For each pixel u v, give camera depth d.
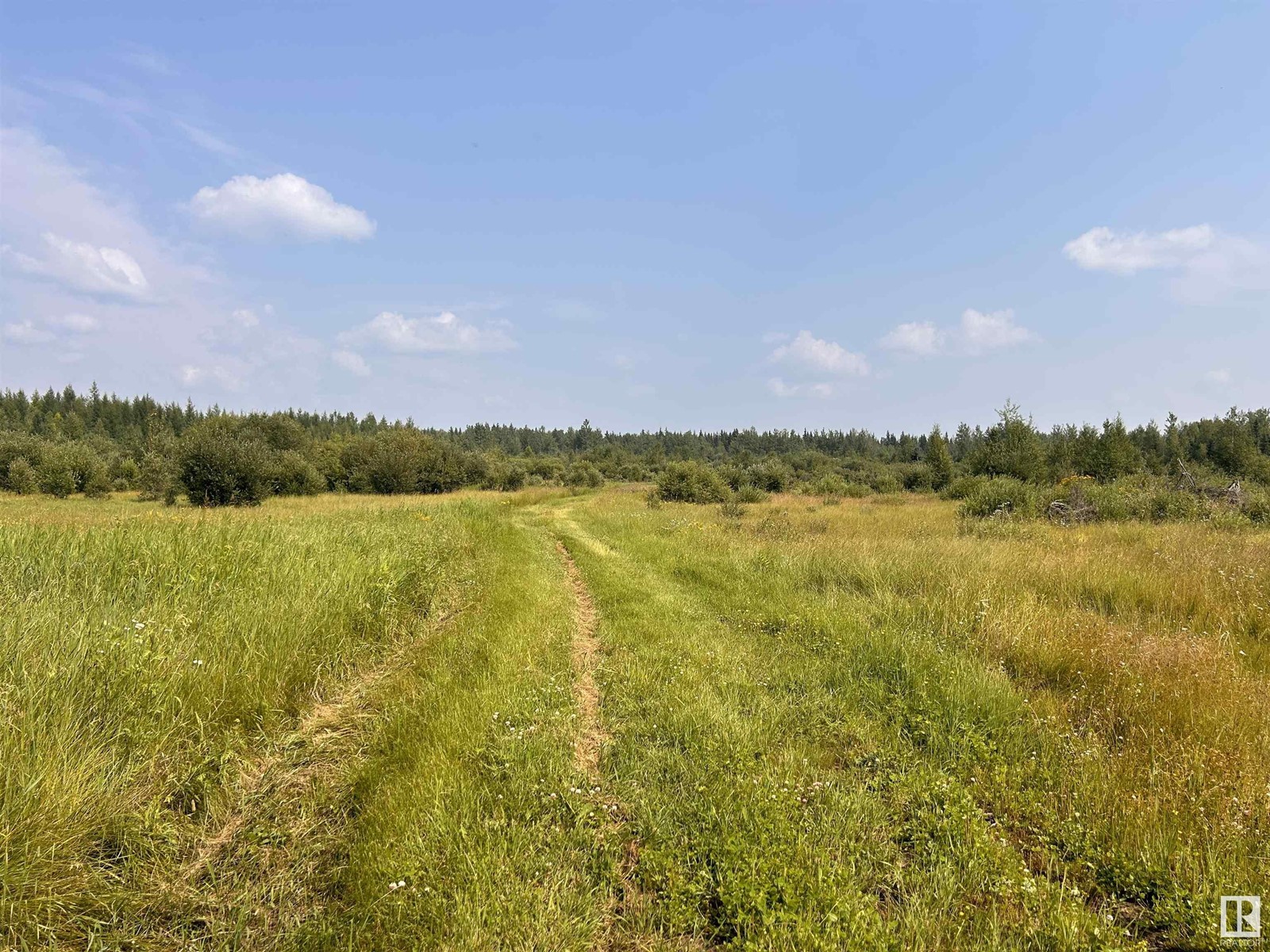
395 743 4.16
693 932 2.67
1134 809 3.34
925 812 3.42
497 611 7.77
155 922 2.64
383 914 2.63
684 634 6.92
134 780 3.33
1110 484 22.22
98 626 4.47
